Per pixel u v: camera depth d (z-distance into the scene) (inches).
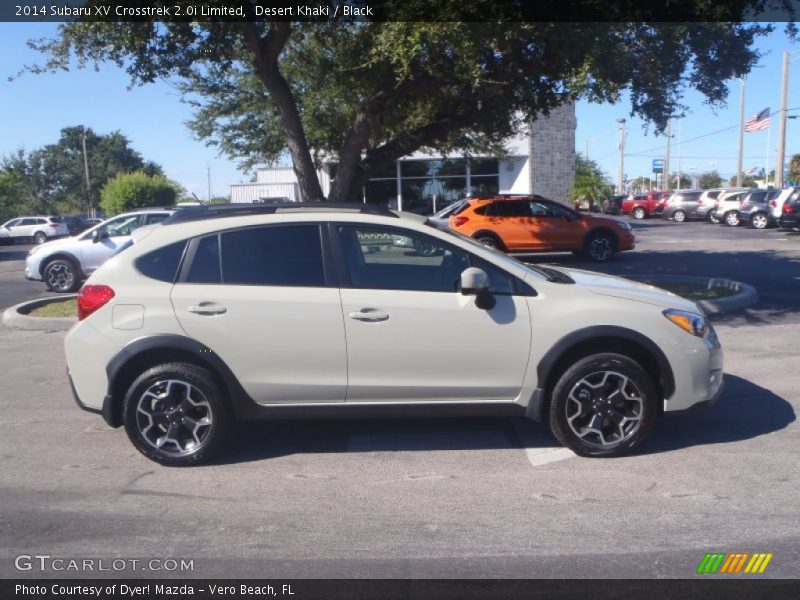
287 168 1304.1
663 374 210.7
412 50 374.0
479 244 224.1
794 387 282.7
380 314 208.2
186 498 193.9
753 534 168.4
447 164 1236.5
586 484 197.2
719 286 503.5
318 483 202.4
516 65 438.9
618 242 748.0
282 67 584.7
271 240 215.6
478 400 213.5
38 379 321.7
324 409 212.7
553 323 208.8
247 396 211.5
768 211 1248.8
